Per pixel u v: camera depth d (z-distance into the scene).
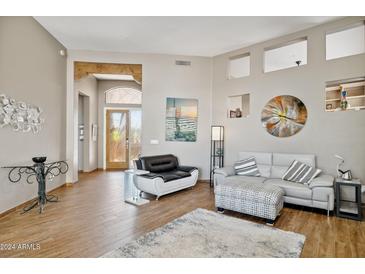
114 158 7.88
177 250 2.29
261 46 4.93
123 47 5.23
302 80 4.38
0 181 3.17
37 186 4.03
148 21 4.01
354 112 3.83
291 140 4.51
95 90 7.49
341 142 3.94
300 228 2.87
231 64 6.01
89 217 3.20
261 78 4.94
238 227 2.86
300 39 4.46
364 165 3.73
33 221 3.05
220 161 5.56
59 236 2.60
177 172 4.88
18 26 3.51
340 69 3.95
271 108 4.78
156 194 4.08
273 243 2.45
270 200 2.94
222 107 5.59
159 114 5.62
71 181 5.24
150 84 5.59
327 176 3.68
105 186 5.16
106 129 7.83
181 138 5.69
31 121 3.87
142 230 2.76
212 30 4.35
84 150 7.07
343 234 2.71
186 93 5.71
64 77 5.18
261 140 4.94
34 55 3.95
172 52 5.55
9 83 3.33
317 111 4.20
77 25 4.16
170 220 3.11
